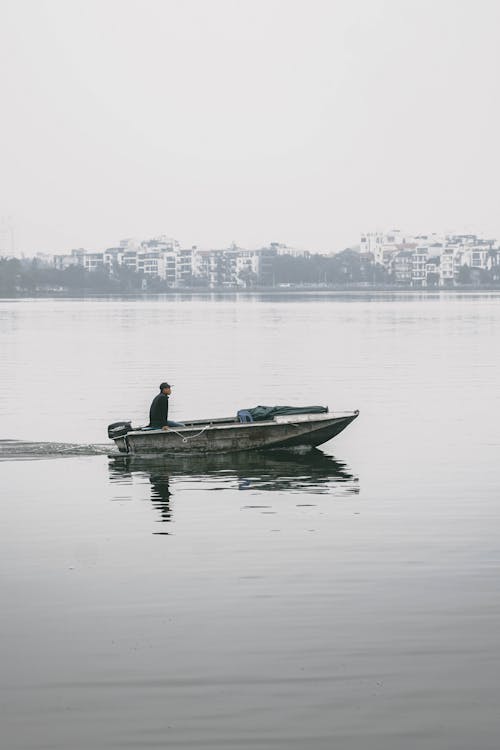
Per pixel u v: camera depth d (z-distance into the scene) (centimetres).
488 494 3703
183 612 2431
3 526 3253
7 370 9056
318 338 14100
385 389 7306
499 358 10238
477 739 1844
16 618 2403
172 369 9062
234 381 7925
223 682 2059
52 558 2877
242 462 4397
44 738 1858
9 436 5175
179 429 4500
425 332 15650
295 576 2691
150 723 1903
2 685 2056
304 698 1992
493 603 2475
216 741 1844
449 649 2205
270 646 2227
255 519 3316
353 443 4900
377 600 2500
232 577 2684
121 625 2353
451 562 2809
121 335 15175
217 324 19175
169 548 2967
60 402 6594
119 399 6756
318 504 3538
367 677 2077
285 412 4766
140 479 4034
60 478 4062
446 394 6969
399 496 3672
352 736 1856
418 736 1855
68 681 2070
